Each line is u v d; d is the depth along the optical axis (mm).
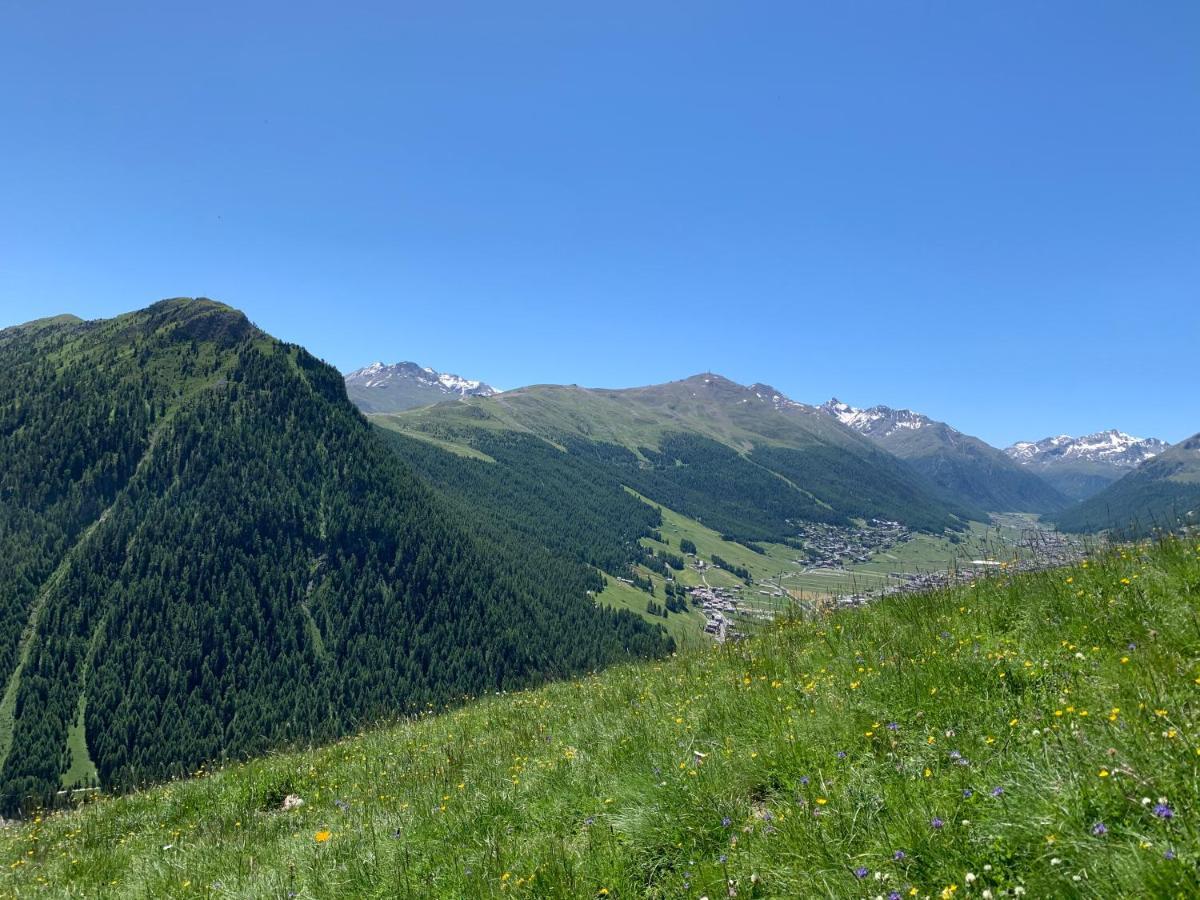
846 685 8203
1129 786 4555
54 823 14047
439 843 7438
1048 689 6621
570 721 11250
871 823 5379
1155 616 7480
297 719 155125
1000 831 4719
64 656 161000
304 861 7980
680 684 11469
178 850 9992
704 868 5535
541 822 7367
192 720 152000
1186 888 3670
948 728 6395
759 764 6914
